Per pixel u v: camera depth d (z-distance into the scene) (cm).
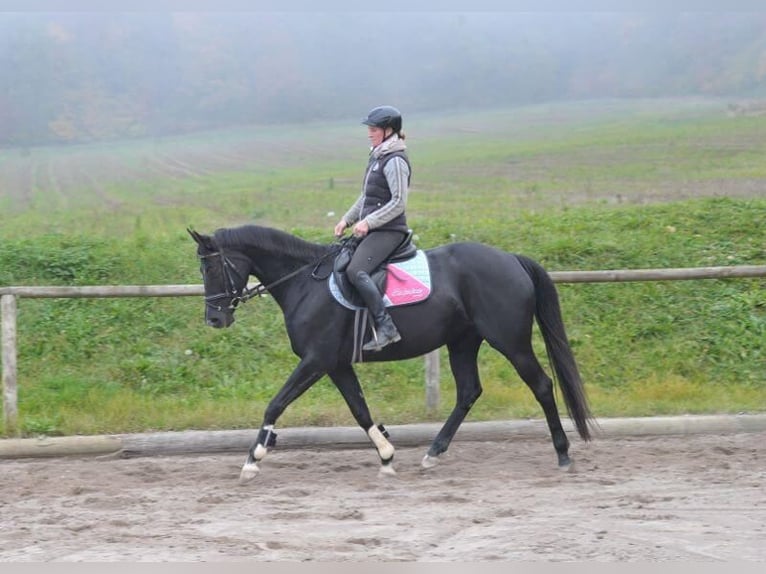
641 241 1355
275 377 1115
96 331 1177
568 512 710
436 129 6519
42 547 641
